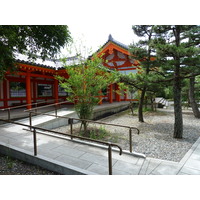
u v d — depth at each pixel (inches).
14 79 366.3
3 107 347.9
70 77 221.3
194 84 376.8
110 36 463.5
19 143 166.2
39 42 208.7
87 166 122.9
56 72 345.4
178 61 175.2
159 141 191.2
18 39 184.1
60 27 197.2
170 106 593.9
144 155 140.3
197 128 254.5
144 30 278.5
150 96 405.1
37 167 127.8
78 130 240.2
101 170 117.1
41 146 161.0
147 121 316.8
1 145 153.3
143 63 252.5
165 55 185.8
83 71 227.1
